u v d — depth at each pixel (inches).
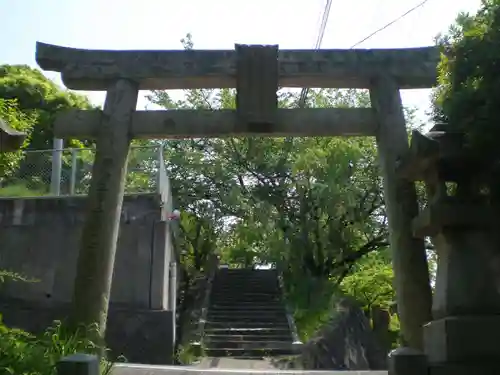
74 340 346.6
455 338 281.1
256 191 1065.5
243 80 446.3
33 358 296.5
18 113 570.9
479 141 280.4
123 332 626.8
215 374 423.5
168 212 751.7
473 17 288.8
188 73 450.6
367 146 1003.3
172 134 451.5
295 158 1022.4
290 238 1003.3
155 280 645.3
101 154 444.1
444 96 296.8
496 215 299.3
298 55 455.8
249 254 1250.0
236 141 1095.0
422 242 419.8
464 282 297.9
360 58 457.4
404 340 404.8
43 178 669.9
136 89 460.1
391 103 451.2
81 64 454.9
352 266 1112.8
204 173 1138.7
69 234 646.5
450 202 304.7
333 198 944.9
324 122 450.9
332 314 914.1
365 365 859.4
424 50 458.3
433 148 298.0
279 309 914.7
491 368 269.6
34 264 641.0
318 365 728.3
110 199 437.4
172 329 631.8
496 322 281.9
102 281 424.8
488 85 265.9
